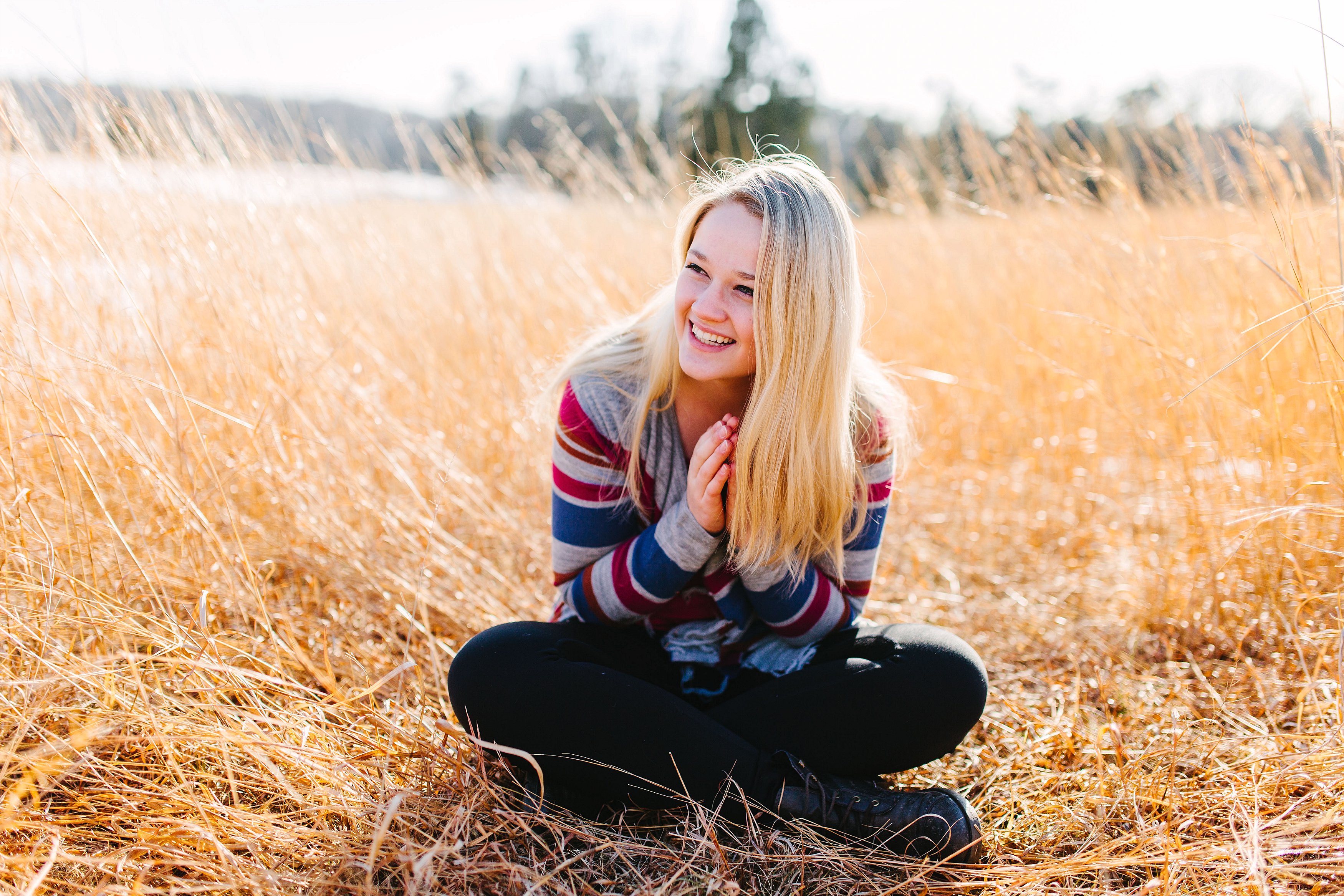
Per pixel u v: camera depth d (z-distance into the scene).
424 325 2.83
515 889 1.14
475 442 2.64
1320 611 1.82
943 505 2.81
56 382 1.55
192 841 1.16
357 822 1.23
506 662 1.27
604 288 3.20
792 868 1.22
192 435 1.98
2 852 1.12
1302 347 2.06
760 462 1.31
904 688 1.31
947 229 3.87
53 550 1.42
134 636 1.48
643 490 1.45
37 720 1.29
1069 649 1.88
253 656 1.47
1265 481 1.88
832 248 1.28
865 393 1.48
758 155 1.45
